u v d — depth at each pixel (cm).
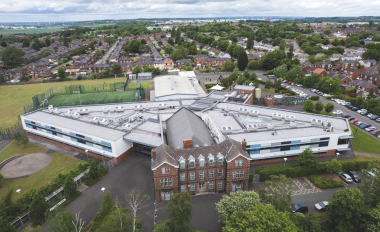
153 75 18175
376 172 4738
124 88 14675
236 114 8238
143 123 7912
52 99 12875
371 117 9669
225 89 14238
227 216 4297
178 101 10038
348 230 4262
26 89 15000
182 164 5238
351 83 13375
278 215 3766
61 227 4122
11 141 8362
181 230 4247
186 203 4075
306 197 5447
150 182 5994
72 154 7488
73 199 5406
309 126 7162
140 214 5016
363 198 4406
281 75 16312
